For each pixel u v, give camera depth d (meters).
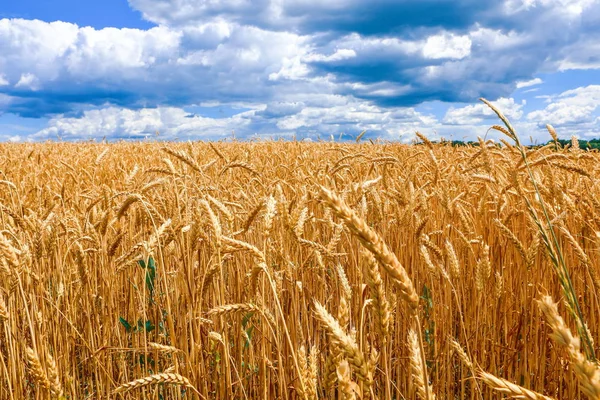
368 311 4.70
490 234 5.94
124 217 6.34
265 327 4.48
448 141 15.79
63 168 12.11
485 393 4.61
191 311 4.03
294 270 4.88
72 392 4.27
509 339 5.16
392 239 6.49
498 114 3.45
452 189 7.24
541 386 4.64
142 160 14.82
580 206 5.37
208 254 4.91
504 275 5.50
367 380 1.59
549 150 7.24
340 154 13.65
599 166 7.74
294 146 18.28
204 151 15.11
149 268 4.82
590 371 0.97
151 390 4.38
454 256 4.35
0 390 4.23
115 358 5.14
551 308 1.08
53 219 5.33
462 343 5.25
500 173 6.99
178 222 4.57
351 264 5.59
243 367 4.58
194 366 3.85
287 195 7.70
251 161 11.42
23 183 8.20
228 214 4.27
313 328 4.99
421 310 5.35
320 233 6.82
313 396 2.26
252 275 3.50
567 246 5.14
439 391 4.66
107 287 5.06
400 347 4.96
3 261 3.68
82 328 5.47
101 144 24.50
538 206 5.95
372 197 5.70
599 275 4.60
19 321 5.03
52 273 5.90
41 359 4.08
